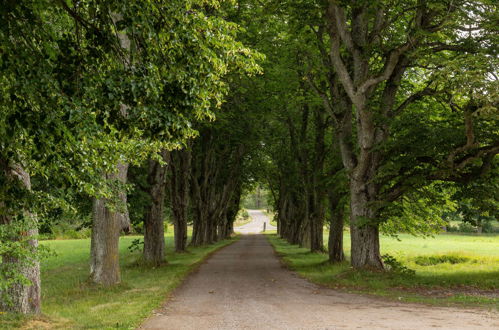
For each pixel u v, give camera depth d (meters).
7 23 4.94
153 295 12.82
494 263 23.42
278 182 54.34
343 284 15.25
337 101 20.05
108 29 5.70
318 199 31.50
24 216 7.51
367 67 16.94
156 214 22.47
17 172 8.37
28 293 9.33
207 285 15.55
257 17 20.16
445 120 17.06
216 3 7.92
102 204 14.96
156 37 5.81
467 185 16.61
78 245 42.34
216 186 47.88
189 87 5.94
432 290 13.80
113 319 9.34
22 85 5.00
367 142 16.38
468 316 9.31
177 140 6.35
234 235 78.25
